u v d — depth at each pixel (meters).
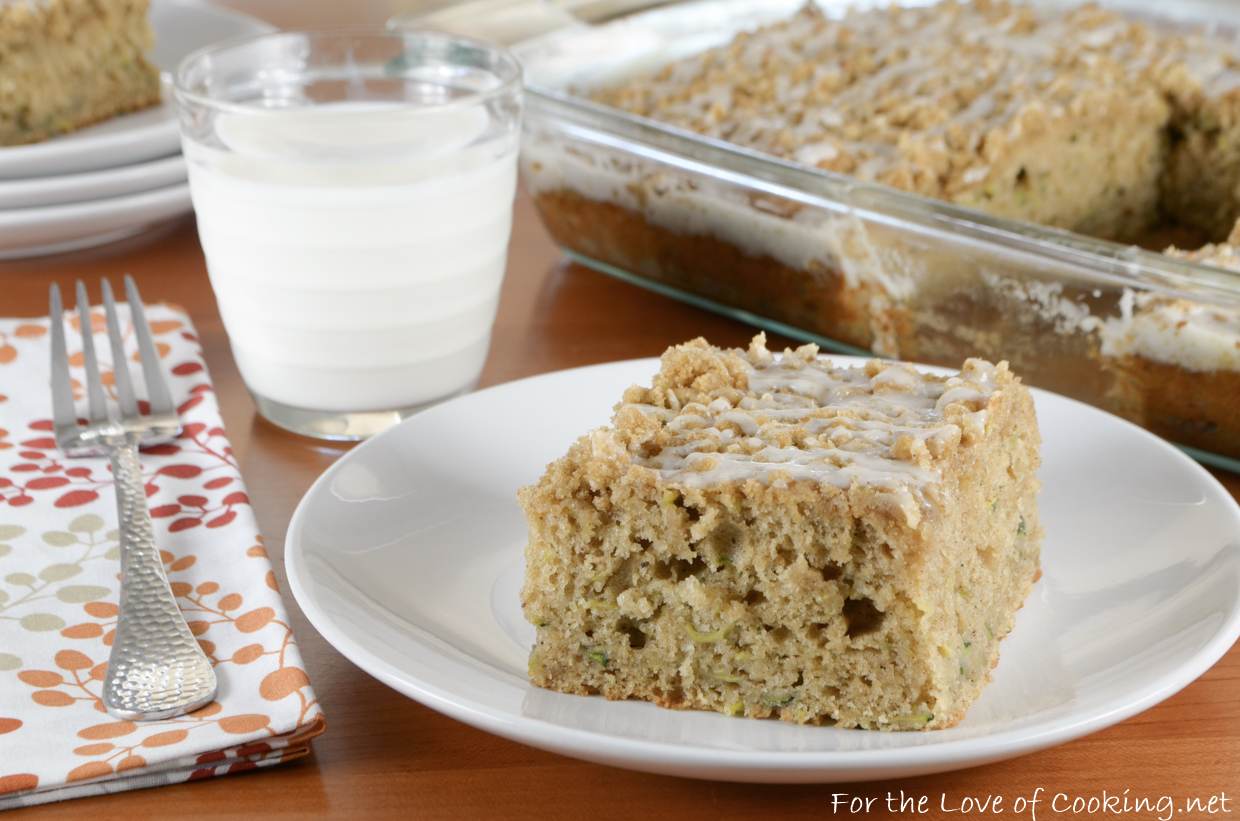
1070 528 0.62
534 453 0.65
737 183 0.73
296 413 0.69
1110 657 0.57
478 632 0.59
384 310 0.67
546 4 0.86
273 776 0.56
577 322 0.76
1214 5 0.87
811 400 0.60
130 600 0.59
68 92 0.86
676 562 0.57
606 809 0.55
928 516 0.55
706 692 0.57
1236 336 0.66
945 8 0.89
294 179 0.65
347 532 0.61
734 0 0.89
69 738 0.55
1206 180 0.84
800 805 0.55
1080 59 0.84
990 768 0.56
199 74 0.68
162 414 0.68
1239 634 0.56
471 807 0.55
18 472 0.65
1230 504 0.60
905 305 0.72
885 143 0.78
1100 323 0.69
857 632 0.56
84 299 0.71
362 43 0.70
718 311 0.77
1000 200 0.79
